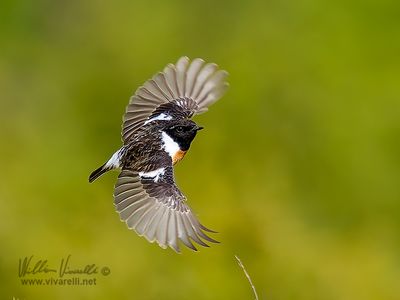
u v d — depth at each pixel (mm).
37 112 21531
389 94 21469
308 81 21547
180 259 17188
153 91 10953
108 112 21281
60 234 17891
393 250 19516
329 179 20234
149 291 17031
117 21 22891
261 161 19922
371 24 22453
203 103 10969
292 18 22766
